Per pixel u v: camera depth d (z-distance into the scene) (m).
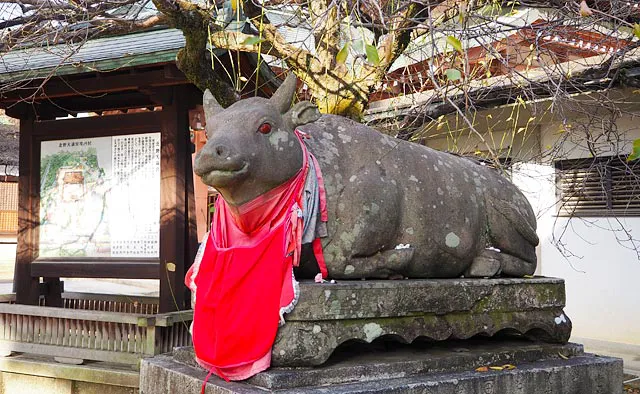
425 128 6.00
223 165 2.32
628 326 7.50
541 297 3.22
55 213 5.80
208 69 4.56
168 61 4.79
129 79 5.34
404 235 2.90
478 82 5.27
